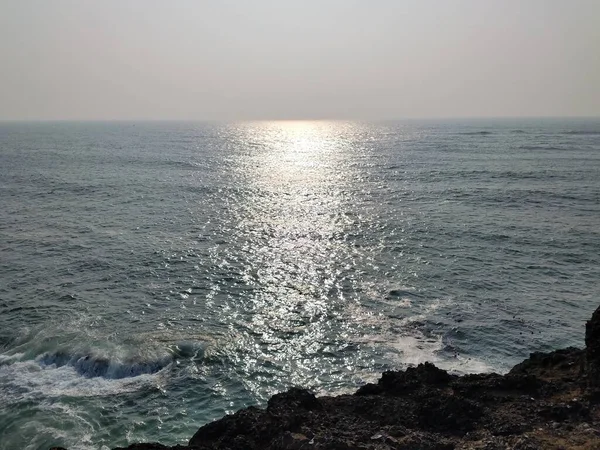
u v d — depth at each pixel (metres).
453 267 32.62
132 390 18.95
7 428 16.56
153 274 31.78
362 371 20.56
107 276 31.30
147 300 27.64
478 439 11.55
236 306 27.00
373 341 23.00
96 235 40.81
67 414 17.33
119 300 27.56
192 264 33.75
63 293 28.41
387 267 32.94
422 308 26.47
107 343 22.25
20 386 18.98
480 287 29.25
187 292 28.91
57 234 41.00
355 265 33.47
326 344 22.80
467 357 21.47
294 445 11.23
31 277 30.91
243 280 30.86
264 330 24.16
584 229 41.09
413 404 13.21
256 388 19.33
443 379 14.66
